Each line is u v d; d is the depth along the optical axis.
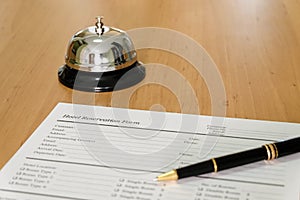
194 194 0.62
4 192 0.63
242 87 0.89
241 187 0.64
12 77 0.93
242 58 1.00
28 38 1.11
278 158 0.69
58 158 0.69
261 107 0.83
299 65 0.97
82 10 1.27
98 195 0.62
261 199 0.61
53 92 0.88
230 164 0.66
